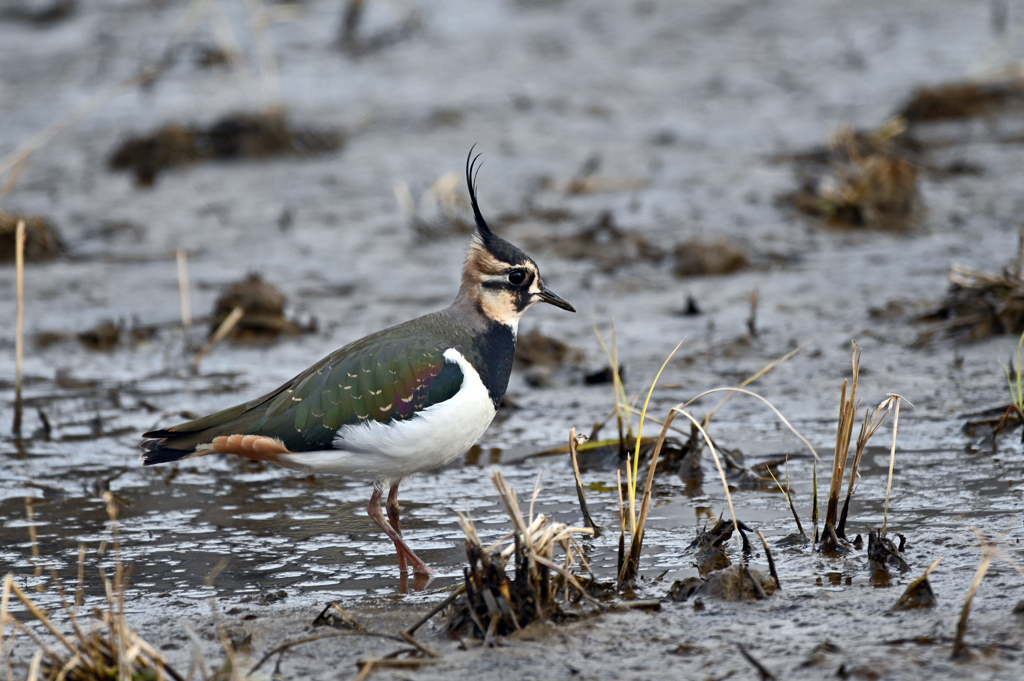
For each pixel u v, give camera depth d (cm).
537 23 3525
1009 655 657
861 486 967
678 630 719
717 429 1137
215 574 855
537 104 2731
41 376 1392
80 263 1833
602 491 1005
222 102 2755
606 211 1861
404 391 864
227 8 3700
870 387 1216
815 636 699
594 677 662
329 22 3569
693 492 992
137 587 833
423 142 2467
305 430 866
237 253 1867
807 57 2975
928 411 1133
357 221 2002
